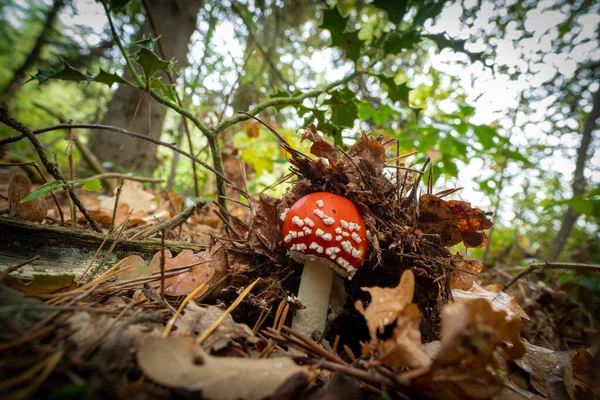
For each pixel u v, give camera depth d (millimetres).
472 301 144
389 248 230
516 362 214
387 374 151
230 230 309
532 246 931
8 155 625
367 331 259
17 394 110
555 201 374
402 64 876
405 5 302
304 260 240
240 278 255
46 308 149
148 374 125
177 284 228
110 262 249
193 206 320
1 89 1368
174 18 829
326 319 244
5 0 1613
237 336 176
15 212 245
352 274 231
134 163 763
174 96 310
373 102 728
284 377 140
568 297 395
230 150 613
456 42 318
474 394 136
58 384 121
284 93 340
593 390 204
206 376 132
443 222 255
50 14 1256
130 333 155
